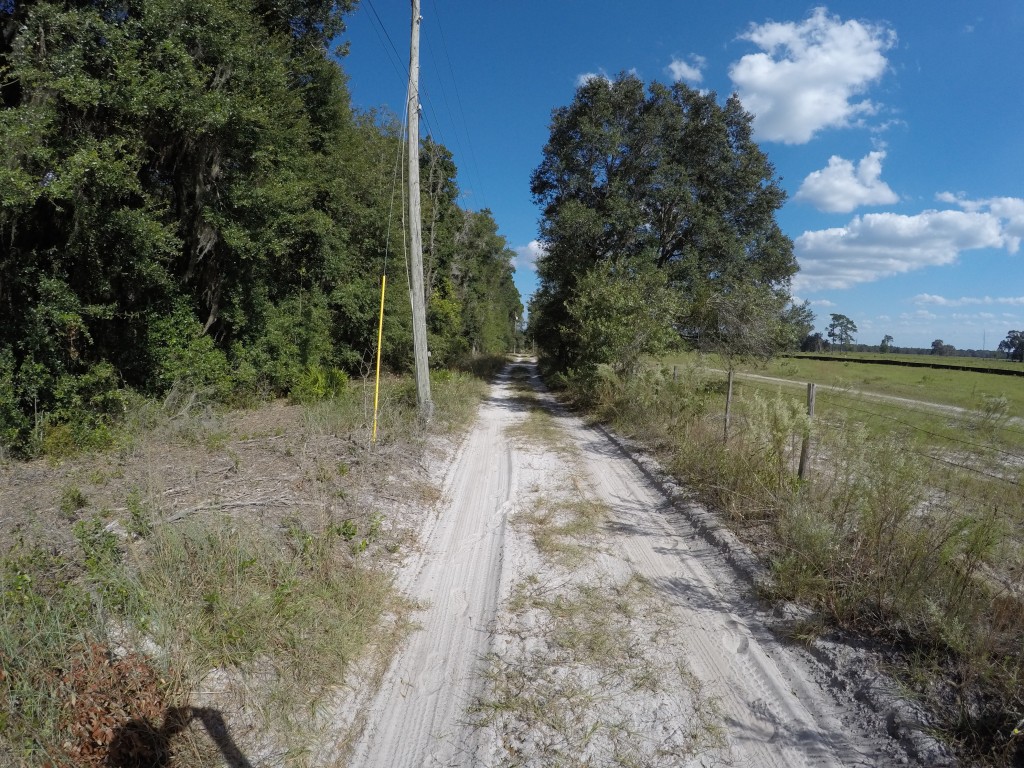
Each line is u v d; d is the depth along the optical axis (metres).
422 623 4.37
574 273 19.02
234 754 2.91
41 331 8.98
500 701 3.45
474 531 6.27
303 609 3.95
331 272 17.33
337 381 15.97
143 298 11.76
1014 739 2.84
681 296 16.72
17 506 5.68
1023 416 5.04
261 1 13.75
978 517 4.02
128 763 2.77
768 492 6.05
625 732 3.20
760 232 20.03
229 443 8.75
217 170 12.12
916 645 3.64
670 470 8.34
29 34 8.47
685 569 5.28
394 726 3.27
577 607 4.55
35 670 2.90
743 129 19.28
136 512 4.68
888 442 4.69
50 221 9.39
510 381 29.44
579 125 18.50
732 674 3.72
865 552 4.46
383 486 6.96
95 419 9.52
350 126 19.12
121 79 9.09
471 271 38.78
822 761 2.98
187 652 3.34
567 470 8.87
